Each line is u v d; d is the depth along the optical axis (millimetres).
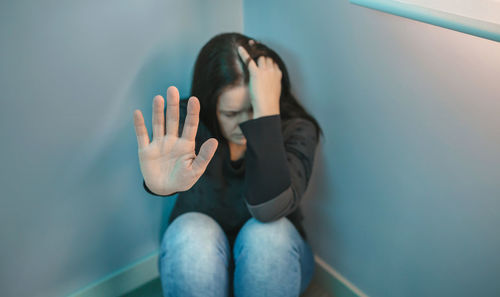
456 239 791
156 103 641
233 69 804
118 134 949
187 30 956
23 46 762
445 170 758
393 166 851
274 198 802
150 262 1154
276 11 964
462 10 611
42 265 967
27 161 854
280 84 883
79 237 997
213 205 984
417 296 919
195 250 826
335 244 1097
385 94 804
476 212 737
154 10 884
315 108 974
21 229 904
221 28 1025
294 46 959
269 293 824
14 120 807
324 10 853
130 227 1076
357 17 792
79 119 881
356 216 994
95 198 979
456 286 827
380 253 969
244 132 804
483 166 698
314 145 924
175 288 822
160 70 950
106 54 858
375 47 785
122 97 917
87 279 1056
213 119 863
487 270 760
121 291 1125
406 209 862
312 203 1119
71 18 790
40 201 904
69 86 840
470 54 655
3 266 915
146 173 684
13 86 781
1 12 722
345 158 956
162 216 1127
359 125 885
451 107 708
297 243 883
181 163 671
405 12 658
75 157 910
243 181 964
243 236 876
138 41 888
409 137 795
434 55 702
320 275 1167
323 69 912
